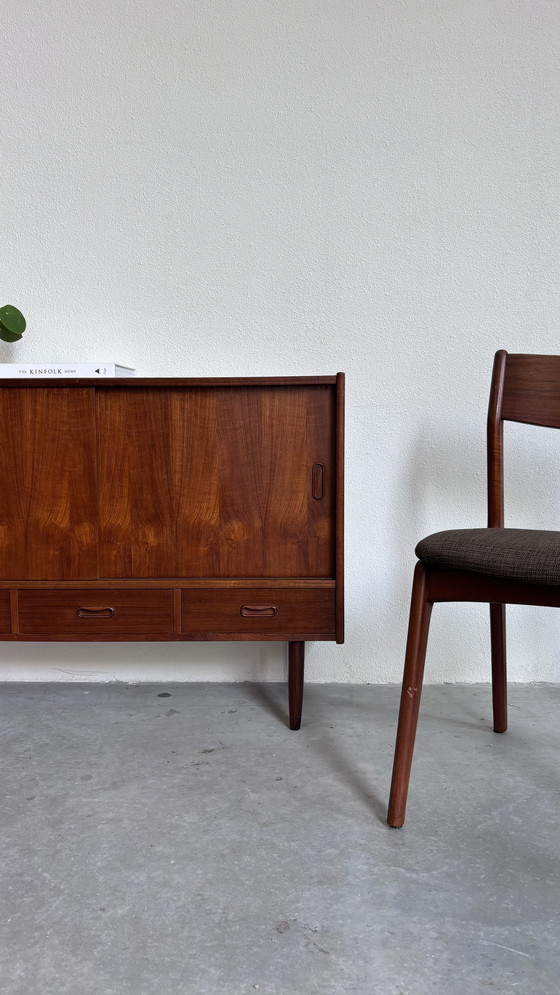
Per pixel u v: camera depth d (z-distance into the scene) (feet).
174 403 4.86
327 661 6.21
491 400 4.92
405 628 6.16
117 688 6.11
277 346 6.07
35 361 6.19
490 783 4.29
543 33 5.75
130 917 3.07
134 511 4.93
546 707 5.55
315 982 2.69
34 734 5.08
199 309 6.08
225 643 6.23
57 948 2.88
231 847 3.61
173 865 3.45
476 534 3.90
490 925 3.01
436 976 2.72
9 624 5.00
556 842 3.65
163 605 4.94
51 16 5.98
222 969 2.76
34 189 6.09
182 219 6.04
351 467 6.08
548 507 6.02
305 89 5.90
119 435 4.89
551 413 4.80
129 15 5.95
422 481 6.07
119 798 4.12
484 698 5.77
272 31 5.89
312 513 4.91
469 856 3.52
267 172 5.97
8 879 3.34
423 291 5.96
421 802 4.07
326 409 4.84
